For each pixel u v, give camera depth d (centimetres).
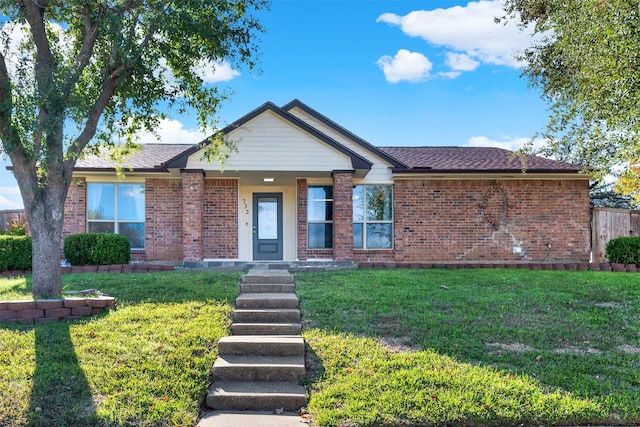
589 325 719
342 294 864
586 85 784
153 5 828
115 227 1467
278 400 516
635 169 1045
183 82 986
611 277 1070
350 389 516
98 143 1010
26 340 605
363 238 1498
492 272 1148
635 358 599
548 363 580
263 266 1312
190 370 548
